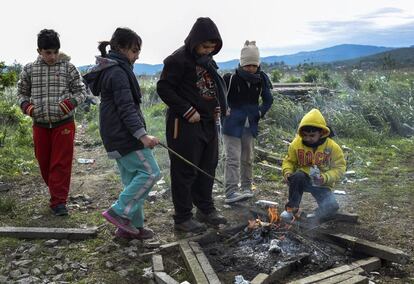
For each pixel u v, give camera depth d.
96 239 4.46
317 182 4.75
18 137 8.77
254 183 6.49
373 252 4.12
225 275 3.85
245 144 5.68
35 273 3.84
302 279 3.64
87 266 3.96
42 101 4.89
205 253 4.23
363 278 3.65
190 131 4.47
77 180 6.59
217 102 4.63
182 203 4.64
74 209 5.37
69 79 5.00
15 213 5.14
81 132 10.59
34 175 6.76
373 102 10.65
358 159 7.64
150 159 4.21
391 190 6.12
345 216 4.94
